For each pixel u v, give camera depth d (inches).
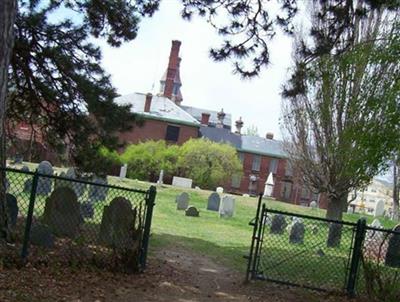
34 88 558.3
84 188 613.0
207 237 685.9
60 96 565.6
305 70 522.9
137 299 295.1
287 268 472.4
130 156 2027.6
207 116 2854.3
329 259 545.6
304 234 693.9
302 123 897.5
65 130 589.0
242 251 574.9
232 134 2765.7
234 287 368.2
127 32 566.6
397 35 388.2
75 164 605.3
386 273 381.7
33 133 626.5
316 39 496.1
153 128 2444.6
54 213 430.6
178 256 486.9
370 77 471.5
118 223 370.6
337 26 479.5
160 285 335.9
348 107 649.6
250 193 2618.1
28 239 326.3
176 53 2913.4
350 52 448.5
